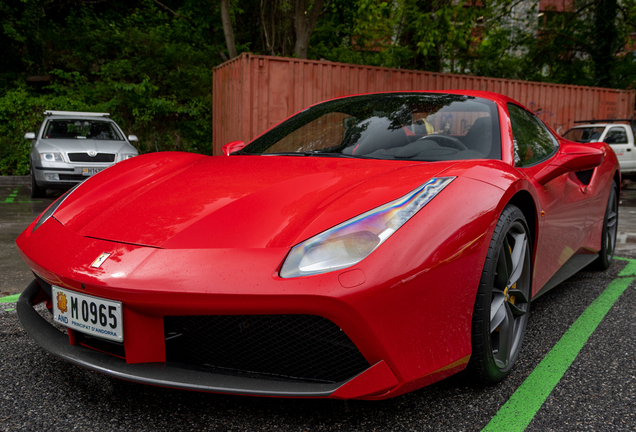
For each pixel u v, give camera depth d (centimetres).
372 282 129
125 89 1229
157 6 1602
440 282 143
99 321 146
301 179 178
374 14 1131
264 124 789
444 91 269
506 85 1045
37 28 1380
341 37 1631
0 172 1069
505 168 186
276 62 787
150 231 153
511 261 183
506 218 173
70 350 156
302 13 978
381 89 880
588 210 300
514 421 150
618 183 363
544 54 1700
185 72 1372
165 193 179
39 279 184
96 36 1405
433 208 149
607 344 216
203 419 149
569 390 171
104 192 191
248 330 143
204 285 131
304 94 811
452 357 149
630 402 163
